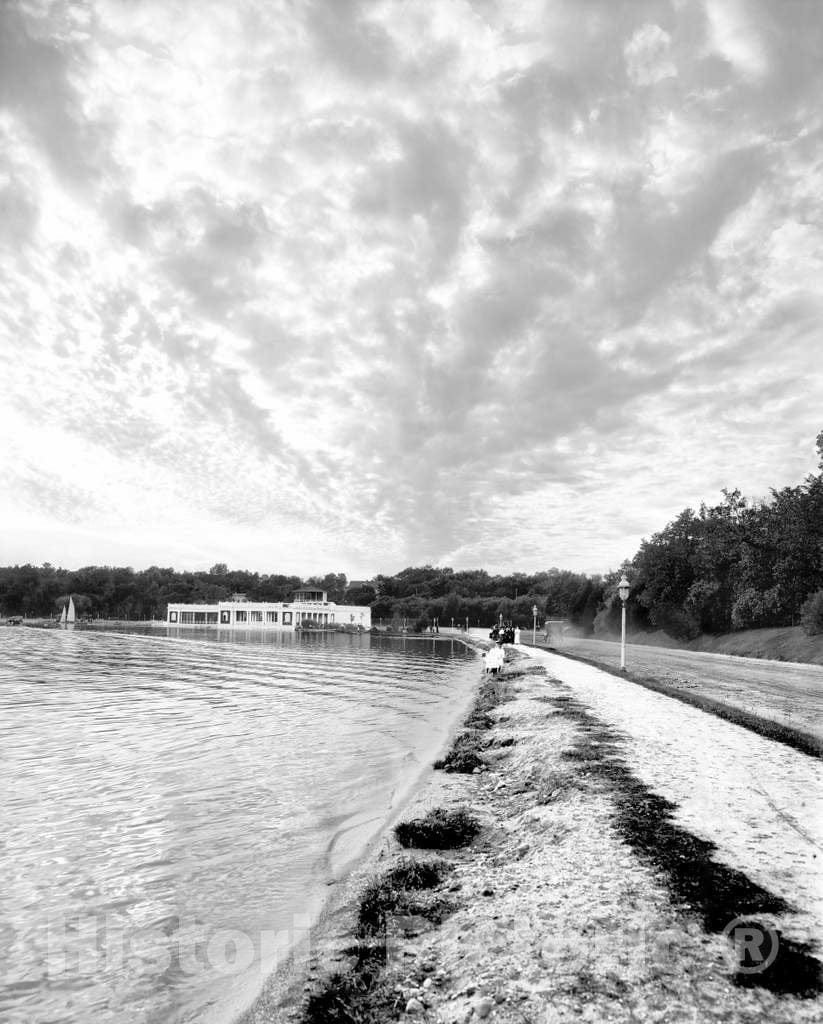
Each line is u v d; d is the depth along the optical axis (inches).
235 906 283.9
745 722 566.6
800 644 1678.2
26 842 370.9
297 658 2385.6
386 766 581.6
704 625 2502.5
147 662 2116.1
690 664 1425.9
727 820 302.2
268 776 540.1
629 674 1099.3
